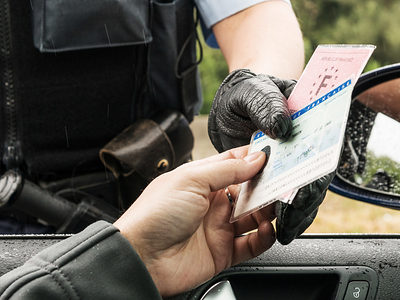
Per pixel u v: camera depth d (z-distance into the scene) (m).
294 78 1.57
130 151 1.74
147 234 1.01
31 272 0.89
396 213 4.18
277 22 1.71
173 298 1.13
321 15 9.18
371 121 1.23
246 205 1.03
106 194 1.82
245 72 1.24
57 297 0.87
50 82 1.69
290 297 1.21
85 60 1.71
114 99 1.78
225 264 1.16
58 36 1.63
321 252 1.20
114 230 0.94
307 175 0.89
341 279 1.18
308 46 8.88
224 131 1.23
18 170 1.73
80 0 1.62
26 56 1.66
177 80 1.86
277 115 0.99
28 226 1.77
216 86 8.64
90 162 1.80
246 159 1.05
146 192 1.06
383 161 1.22
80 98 1.74
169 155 1.81
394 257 1.20
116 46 1.71
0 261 1.12
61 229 1.73
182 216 1.02
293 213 0.96
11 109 1.69
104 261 0.91
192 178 1.03
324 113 0.94
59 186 1.77
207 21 1.80
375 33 9.10
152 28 1.77
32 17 1.63
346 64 0.97
